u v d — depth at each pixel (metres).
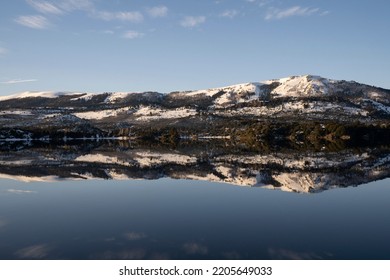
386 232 24.89
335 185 43.09
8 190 42.22
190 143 182.38
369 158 75.38
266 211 30.83
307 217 28.84
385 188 40.62
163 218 29.06
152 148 135.12
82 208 32.88
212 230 25.75
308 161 71.31
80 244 23.31
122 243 23.34
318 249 21.89
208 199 35.94
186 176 52.75
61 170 61.38
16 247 22.91
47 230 26.30
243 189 41.22
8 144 177.62
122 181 48.62
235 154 94.94
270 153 96.50
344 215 29.27
